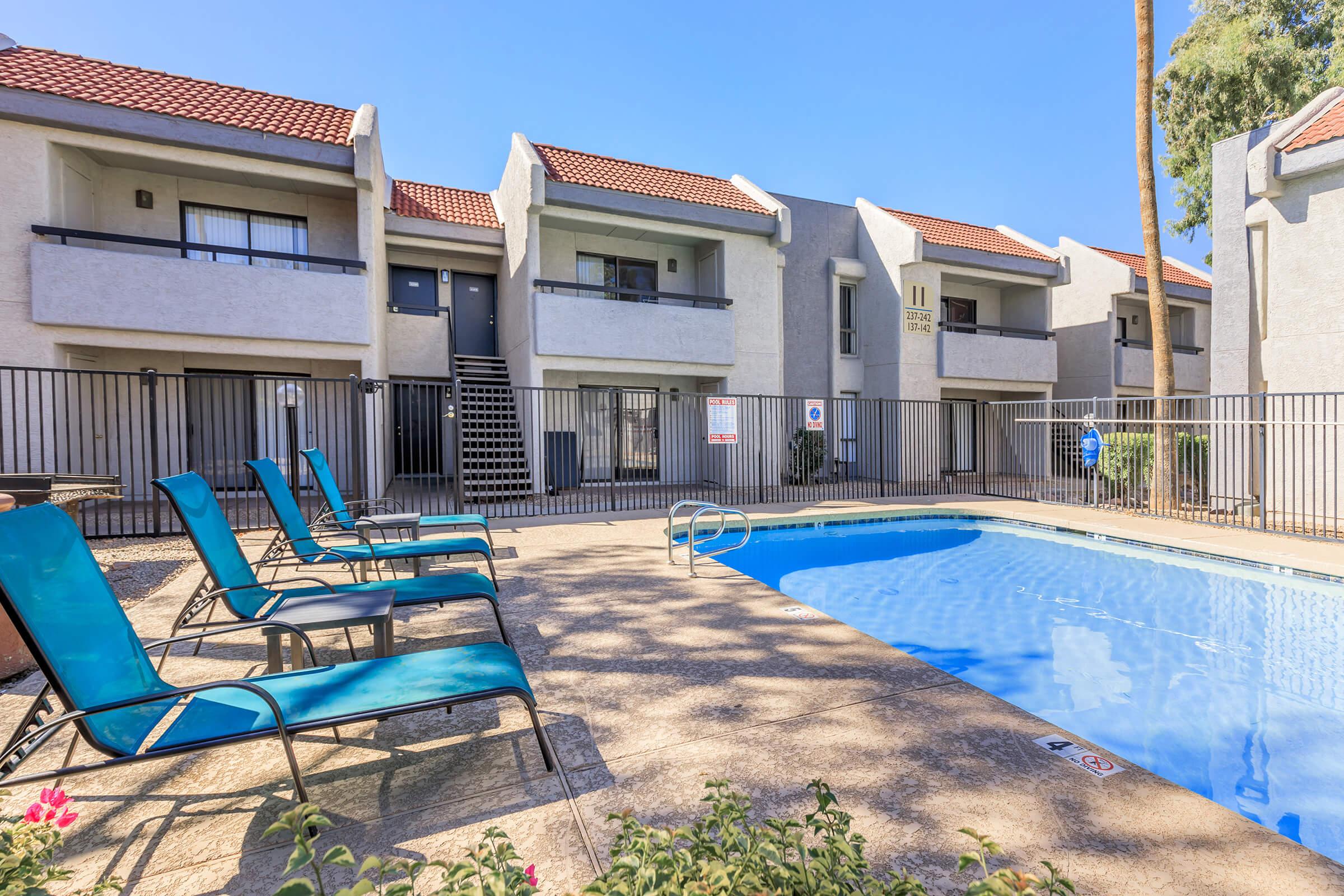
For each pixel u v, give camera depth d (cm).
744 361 1430
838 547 832
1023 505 1085
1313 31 1806
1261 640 466
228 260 1148
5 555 172
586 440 1431
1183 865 182
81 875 182
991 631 491
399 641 396
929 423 1611
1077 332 1917
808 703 302
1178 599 582
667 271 1497
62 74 1004
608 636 407
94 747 176
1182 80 1922
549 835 197
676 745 259
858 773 235
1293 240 898
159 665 308
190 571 586
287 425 1211
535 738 266
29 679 336
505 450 1238
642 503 1121
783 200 1617
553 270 1376
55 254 909
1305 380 887
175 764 246
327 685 222
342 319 1074
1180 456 1060
